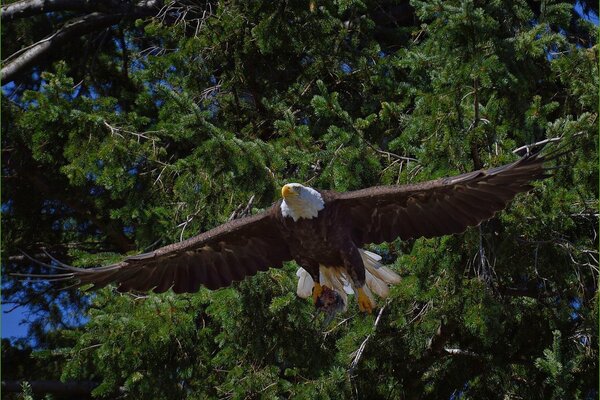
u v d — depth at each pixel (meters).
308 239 9.83
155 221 14.62
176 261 10.33
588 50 13.94
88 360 13.88
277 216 9.93
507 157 12.58
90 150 14.68
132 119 15.11
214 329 14.31
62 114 14.57
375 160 13.48
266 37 15.77
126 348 13.20
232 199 14.19
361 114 16.02
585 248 13.52
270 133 16.59
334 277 10.16
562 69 13.86
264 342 13.40
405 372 14.42
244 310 13.27
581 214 13.48
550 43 13.81
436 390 15.23
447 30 12.80
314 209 9.70
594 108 13.45
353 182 13.30
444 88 12.94
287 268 13.38
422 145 13.16
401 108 14.13
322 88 13.63
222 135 13.76
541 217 13.01
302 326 13.42
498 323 12.73
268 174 13.80
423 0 14.04
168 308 13.15
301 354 13.49
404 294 12.94
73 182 14.62
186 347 13.80
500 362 14.73
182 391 13.95
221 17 16.19
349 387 13.03
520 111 13.67
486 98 13.55
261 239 10.29
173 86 16.39
